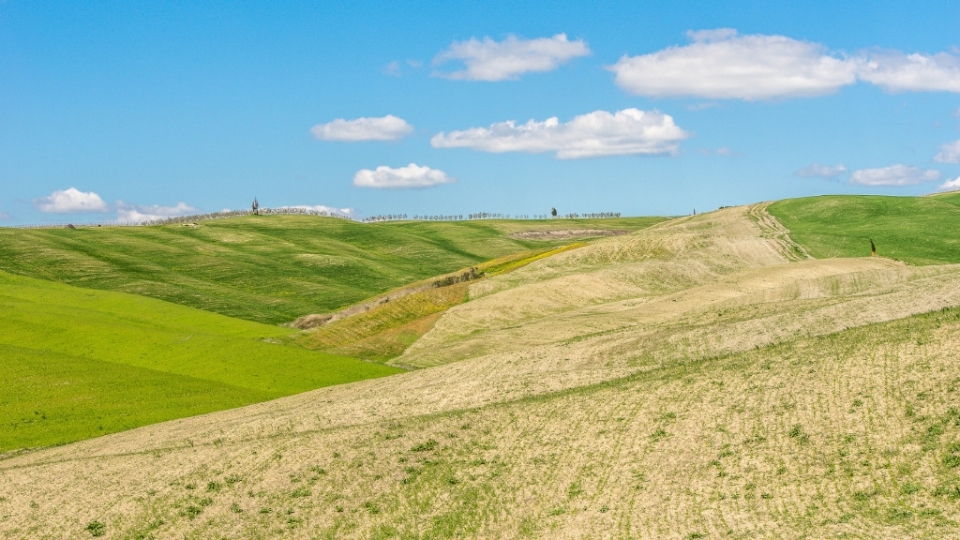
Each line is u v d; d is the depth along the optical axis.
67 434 53.78
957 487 29.00
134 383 65.56
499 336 79.25
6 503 38.06
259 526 33.78
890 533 27.20
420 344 84.38
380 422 46.78
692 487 32.94
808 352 46.28
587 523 31.31
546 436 40.50
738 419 38.22
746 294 83.06
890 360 41.12
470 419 44.72
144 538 33.31
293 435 45.78
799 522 28.88
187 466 41.31
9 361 69.25
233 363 73.69
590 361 57.44
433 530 32.34
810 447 34.09
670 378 47.16
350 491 36.41
